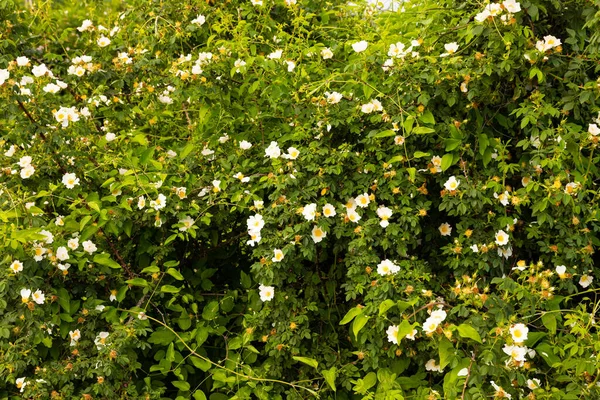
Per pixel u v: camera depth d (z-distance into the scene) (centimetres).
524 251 262
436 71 244
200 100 288
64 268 242
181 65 282
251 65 280
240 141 293
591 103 253
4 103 254
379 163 260
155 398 241
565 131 240
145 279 271
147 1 337
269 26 331
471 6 268
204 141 292
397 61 253
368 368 245
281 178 252
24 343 231
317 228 246
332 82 278
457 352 210
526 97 260
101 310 248
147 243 273
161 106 318
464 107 256
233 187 270
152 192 263
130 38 334
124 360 232
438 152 260
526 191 239
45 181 270
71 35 416
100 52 335
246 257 308
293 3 316
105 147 297
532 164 244
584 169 246
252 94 290
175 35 316
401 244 247
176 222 276
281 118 287
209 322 271
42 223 250
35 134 267
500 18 241
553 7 259
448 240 270
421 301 230
